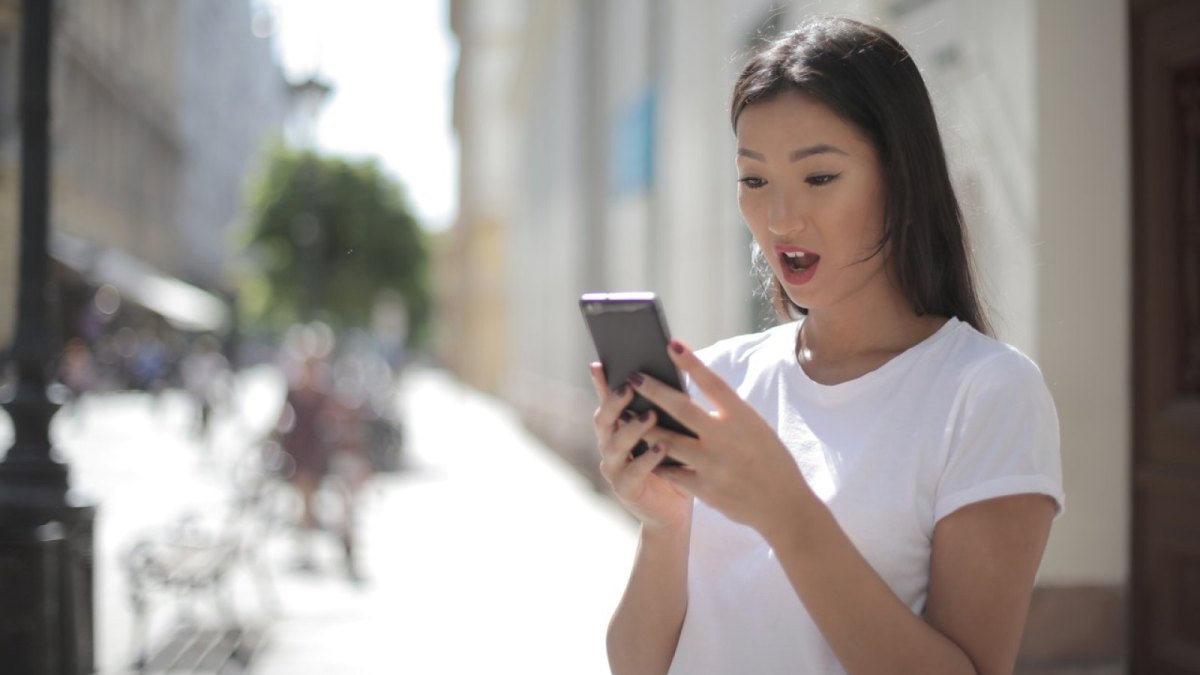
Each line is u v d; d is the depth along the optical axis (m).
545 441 22.19
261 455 10.08
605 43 15.50
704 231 9.84
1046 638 4.58
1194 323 3.98
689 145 10.44
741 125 1.44
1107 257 4.61
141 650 6.23
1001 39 4.82
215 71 54.47
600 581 9.02
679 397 1.24
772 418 1.51
